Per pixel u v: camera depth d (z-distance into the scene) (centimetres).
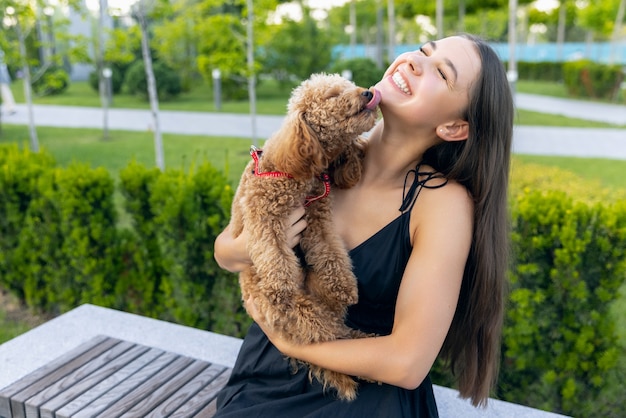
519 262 291
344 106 135
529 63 2597
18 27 880
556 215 287
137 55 2064
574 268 282
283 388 173
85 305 325
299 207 151
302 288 156
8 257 428
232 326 360
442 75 151
